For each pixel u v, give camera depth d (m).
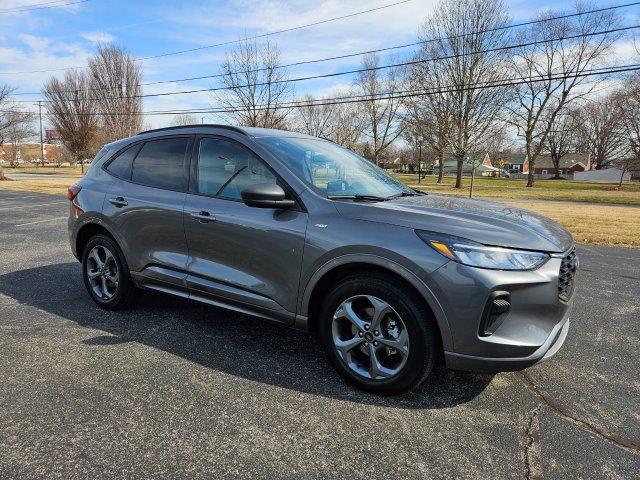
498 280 2.44
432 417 2.59
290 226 3.00
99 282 4.30
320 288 3.02
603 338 3.84
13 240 7.80
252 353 3.37
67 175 39.84
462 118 34.88
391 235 2.66
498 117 34.94
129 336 3.62
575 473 2.14
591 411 2.69
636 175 73.94
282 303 3.08
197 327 3.85
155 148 3.93
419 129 38.16
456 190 32.81
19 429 2.38
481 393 2.88
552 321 2.60
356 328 2.83
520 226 2.74
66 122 41.78
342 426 2.49
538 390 2.93
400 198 3.27
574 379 3.09
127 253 3.94
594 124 74.12
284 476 2.09
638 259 7.12
